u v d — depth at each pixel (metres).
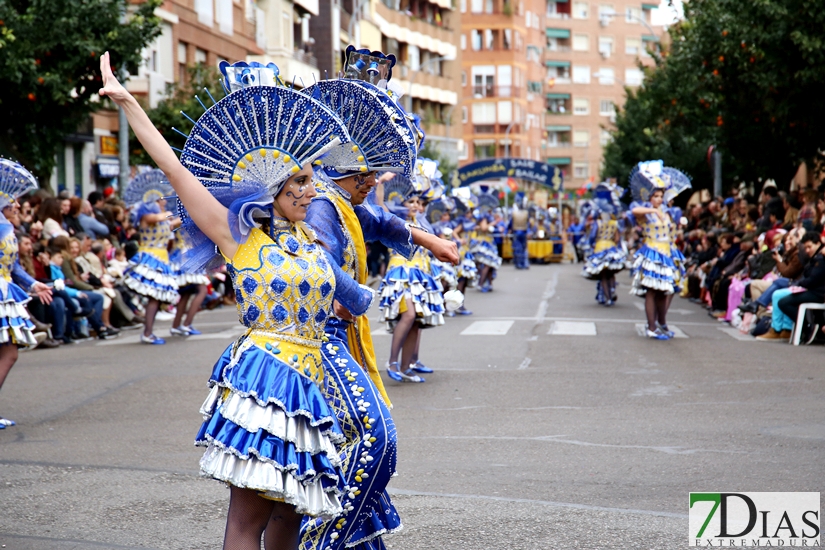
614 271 19.69
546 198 63.16
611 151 51.81
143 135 3.73
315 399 3.82
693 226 25.20
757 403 9.07
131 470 6.79
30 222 16.30
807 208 15.88
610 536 5.28
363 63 5.49
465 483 6.38
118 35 19.17
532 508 5.80
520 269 35.81
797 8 17.45
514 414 8.70
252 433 3.64
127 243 18.59
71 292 14.80
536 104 97.38
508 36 89.25
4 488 6.34
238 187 3.85
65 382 10.77
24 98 18.72
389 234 5.09
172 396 9.82
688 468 6.70
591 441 7.57
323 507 3.76
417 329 10.66
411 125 4.94
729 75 20.67
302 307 3.86
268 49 42.12
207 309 20.98
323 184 4.68
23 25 18.31
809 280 13.38
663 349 12.98
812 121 19.05
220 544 5.22
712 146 27.27
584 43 108.56
